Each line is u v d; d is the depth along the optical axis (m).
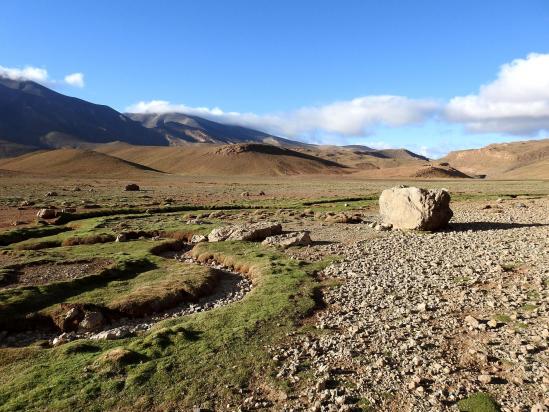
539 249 26.73
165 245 33.91
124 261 27.28
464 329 15.77
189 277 24.23
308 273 24.39
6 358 15.05
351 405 11.49
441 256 27.03
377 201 69.44
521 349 13.77
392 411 11.26
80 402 12.16
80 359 14.63
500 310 17.30
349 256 28.48
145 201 71.00
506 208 53.31
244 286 24.09
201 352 14.71
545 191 91.19
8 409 11.90
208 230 39.00
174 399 12.22
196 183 150.88
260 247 31.83
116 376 13.39
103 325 19.27
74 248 32.59
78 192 91.88
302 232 34.31
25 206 60.88
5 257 29.67
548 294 18.52
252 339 15.66
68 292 22.27
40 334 18.72
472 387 12.02
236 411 11.64
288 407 11.68
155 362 14.06
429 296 19.59
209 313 18.42
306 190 110.69
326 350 14.73
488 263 24.17
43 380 13.32
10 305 19.81
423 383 12.38
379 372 13.02
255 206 62.78
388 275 23.48
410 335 15.50
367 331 16.03
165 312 20.67
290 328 16.61
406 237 34.72
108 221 46.03
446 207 37.56
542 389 11.70
